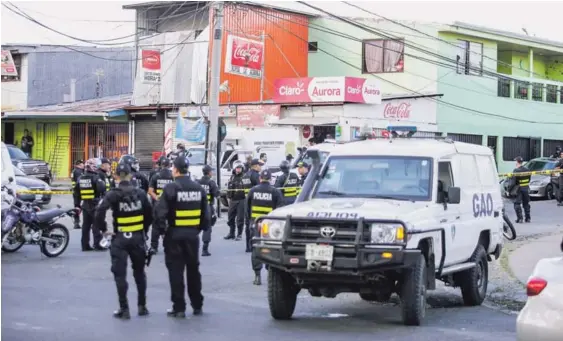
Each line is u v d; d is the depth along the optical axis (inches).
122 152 1755.7
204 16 1743.4
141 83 1663.4
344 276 427.2
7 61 1739.7
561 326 296.7
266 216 442.0
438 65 1748.3
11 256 730.8
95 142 1801.2
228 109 1579.7
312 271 425.7
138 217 460.8
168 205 459.2
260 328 437.4
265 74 1729.8
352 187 488.4
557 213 1227.9
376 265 417.7
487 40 1868.8
